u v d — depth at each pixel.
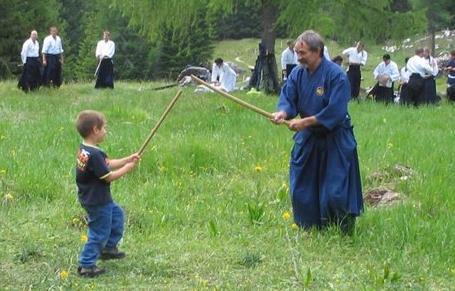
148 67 55.62
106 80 25.86
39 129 14.94
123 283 7.36
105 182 7.60
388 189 10.84
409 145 14.03
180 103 20.05
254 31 68.06
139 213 9.53
